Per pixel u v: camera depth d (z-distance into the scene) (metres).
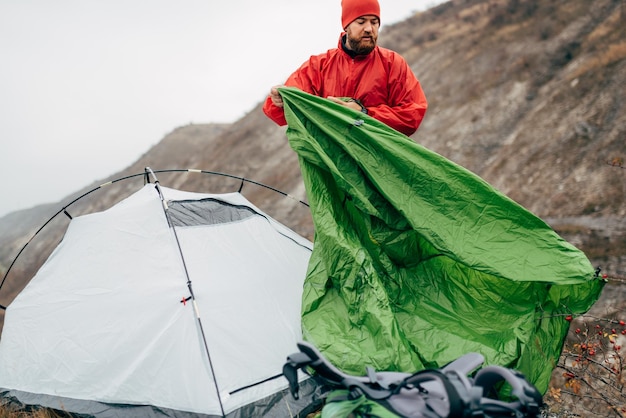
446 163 3.96
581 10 28.72
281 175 35.38
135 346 4.11
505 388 3.48
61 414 4.01
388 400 2.68
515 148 22.56
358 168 4.11
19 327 4.64
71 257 4.89
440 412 2.48
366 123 4.11
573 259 3.78
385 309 3.71
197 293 4.28
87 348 4.23
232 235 4.97
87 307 4.47
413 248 4.17
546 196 18.67
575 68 24.72
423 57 37.31
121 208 5.18
